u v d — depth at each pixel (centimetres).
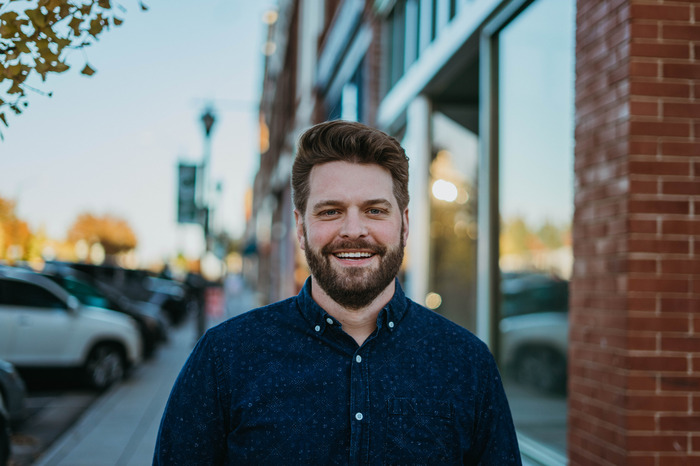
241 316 182
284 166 2498
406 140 883
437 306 780
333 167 177
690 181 312
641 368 305
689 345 307
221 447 172
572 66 445
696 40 316
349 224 172
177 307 2167
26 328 890
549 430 462
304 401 167
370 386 168
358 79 1162
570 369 361
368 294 173
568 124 453
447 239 782
